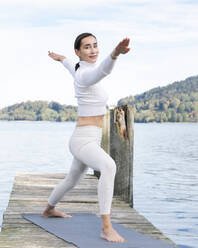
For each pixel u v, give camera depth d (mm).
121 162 6406
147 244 3816
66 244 3848
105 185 3857
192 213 6965
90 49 4000
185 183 10625
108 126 7688
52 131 68375
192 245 5051
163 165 15227
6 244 3834
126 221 4848
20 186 7125
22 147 26078
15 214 5012
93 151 3926
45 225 4434
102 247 3686
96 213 5223
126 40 3316
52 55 4684
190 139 38906
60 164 15547
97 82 3756
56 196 4570
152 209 7277
